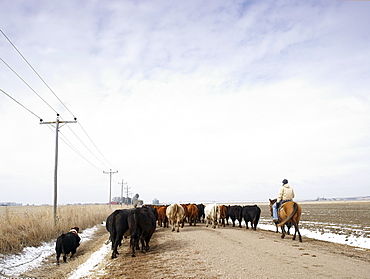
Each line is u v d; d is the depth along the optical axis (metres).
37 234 16.38
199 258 9.95
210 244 12.62
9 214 17.58
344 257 9.94
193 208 23.00
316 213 45.12
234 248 11.59
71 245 14.04
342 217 34.47
